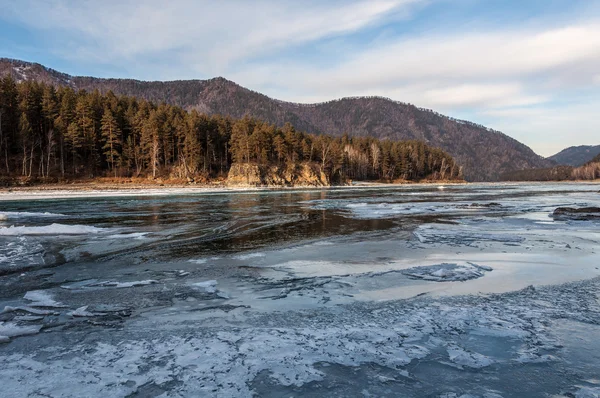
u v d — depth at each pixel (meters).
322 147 101.56
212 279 9.68
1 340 5.93
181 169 78.44
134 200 40.75
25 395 4.27
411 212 27.94
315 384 4.54
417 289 8.64
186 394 4.30
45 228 18.28
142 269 10.83
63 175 67.56
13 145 68.69
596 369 4.89
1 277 10.03
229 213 27.08
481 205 33.97
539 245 14.27
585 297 7.88
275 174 83.69
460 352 5.39
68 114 73.00
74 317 7.00
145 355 5.33
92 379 4.66
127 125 83.12
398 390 4.43
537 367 4.95
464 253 12.84
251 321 6.68
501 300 7.74
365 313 7.04
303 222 21.92
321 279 9.59
